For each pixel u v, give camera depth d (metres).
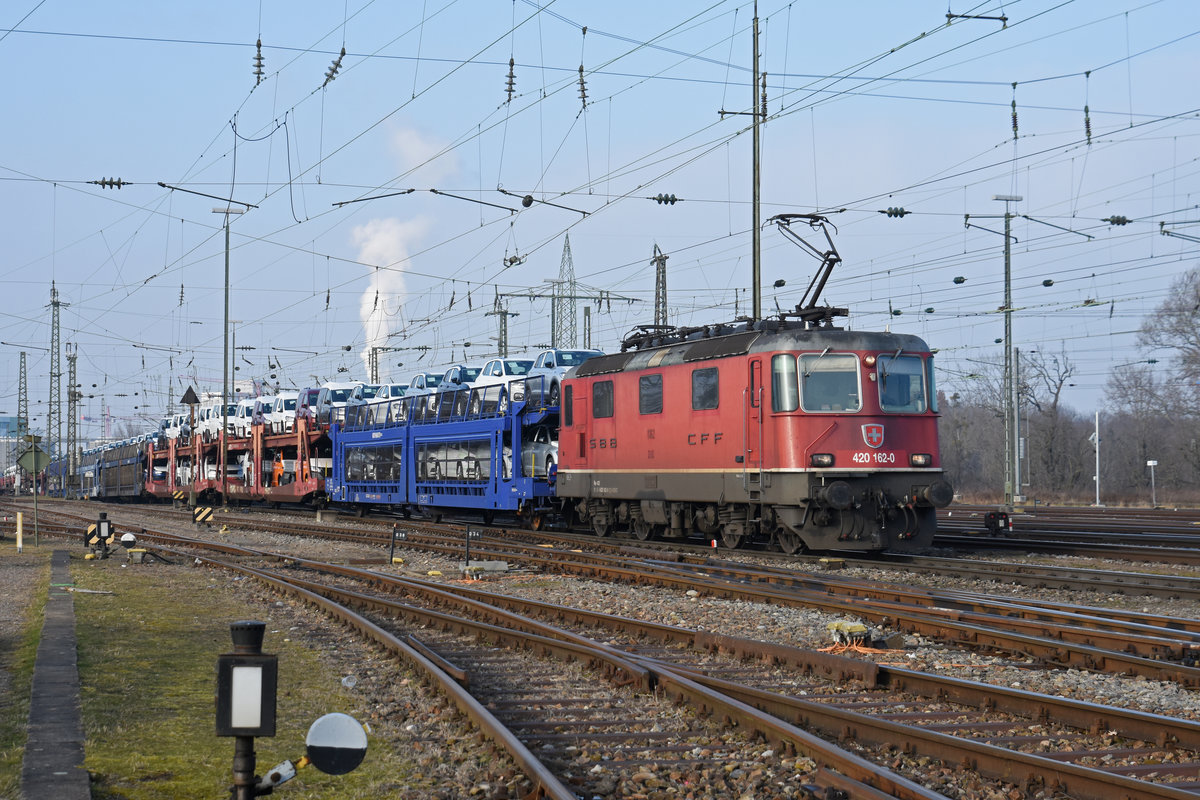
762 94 29.28
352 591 18.27
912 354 21.84
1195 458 67.94
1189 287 59.56
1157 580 17.14
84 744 7.76
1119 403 68.19
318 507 49.06
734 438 22.36
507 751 7.63
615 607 15.84
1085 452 78.25
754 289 28.89
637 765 7.61
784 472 21.06
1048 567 18.83
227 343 49.16
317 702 9.71
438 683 9.86
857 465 21.05
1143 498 63.47
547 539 28.44
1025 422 75.44
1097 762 7.55
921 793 6.32
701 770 7.50
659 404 24.81
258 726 5.25
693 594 16.81
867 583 16.97
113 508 59.25
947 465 92.81
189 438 63.91
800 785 7.03
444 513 40.72
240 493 56.19
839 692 9.84
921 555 23.12
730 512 23.20
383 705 9.59
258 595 17.84
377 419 42.88
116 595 17.56
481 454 34.34
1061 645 11.00
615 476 26.53
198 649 12.37
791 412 21.03
